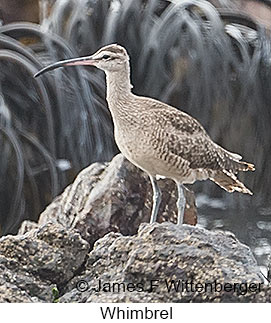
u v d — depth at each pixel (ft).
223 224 50.44
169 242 24.57
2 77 53.31
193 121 29.09
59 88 53.26
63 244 25.63
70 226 34.53
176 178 29.17
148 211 34.81
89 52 56.95
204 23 56.70
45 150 52.03
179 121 28.66
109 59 28.66
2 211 50.65
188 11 57.11
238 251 24.85
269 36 57.88
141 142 28.32
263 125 56.39
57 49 55.01
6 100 53.11
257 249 45.03
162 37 56.34
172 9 56.75
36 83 52.90
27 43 55.93
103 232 34.14
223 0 60.49
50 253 25.39
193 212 35.73
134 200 34.71
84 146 53.21
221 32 56.24
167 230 24.82
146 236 24.85
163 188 34.94
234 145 56.34
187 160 28.76
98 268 25.61
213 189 54.19
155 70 56.18
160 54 56.08
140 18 57.06
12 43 53.72
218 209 53.01
